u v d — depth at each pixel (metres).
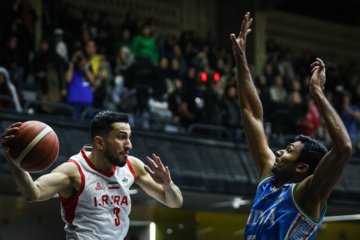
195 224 15.68
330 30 22.75
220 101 13.70
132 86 12.32
